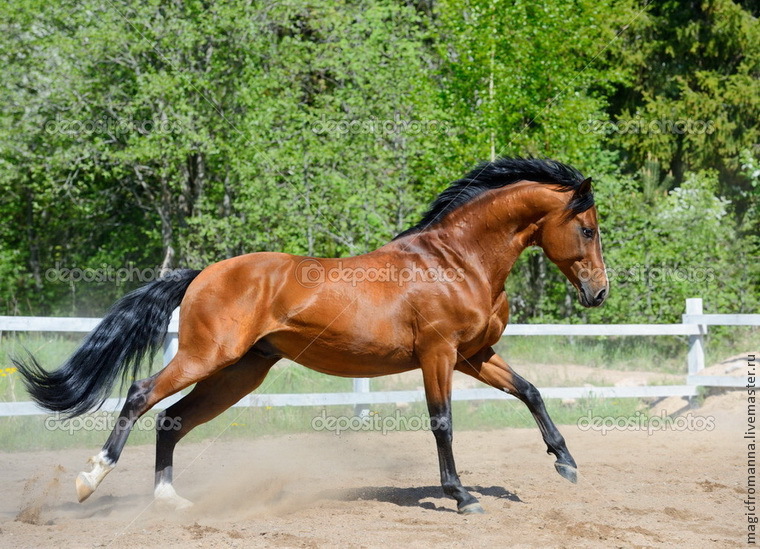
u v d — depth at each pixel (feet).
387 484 24.04
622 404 40.14
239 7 61.31
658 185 68.90
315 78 72.84
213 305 20.16
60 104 64.85
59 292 76.43
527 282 65.36
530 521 19.08
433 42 71.46
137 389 19.69
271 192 59.31
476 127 53.36
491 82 54.34
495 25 53.26
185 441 31.14
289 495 22.25
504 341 58.75
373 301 20.43
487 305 20.84
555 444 21.22
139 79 61.62
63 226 76.89
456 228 21.09
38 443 29.58
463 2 54.90
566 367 50.49
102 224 75.97
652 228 59.62
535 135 54.54
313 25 65.62
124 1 62.90
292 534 17.40
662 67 74.79
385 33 61.98
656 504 21.17
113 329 20.70
